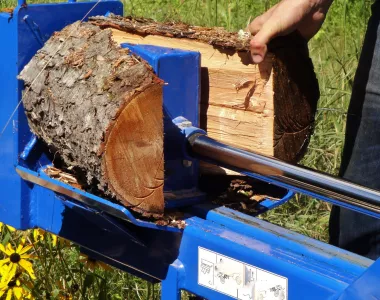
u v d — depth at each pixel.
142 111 2.32
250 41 2.64
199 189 2.79
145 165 2.36
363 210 2.22
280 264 2.18
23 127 2.74
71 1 2.91
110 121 2.29
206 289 2.38
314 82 2.76
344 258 2.18
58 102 2.50
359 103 3.00
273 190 2.87
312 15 2.65
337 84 4.96
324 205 4.31
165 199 2.56
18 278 3.40
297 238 2.31
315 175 2.30
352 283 2.01
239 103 2.72
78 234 2.77
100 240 2.72
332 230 3.20
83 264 3.68
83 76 2.46
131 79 2.33
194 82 2.63
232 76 2.72
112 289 3.73
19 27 2.70
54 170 2.69
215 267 2.34
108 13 2.98
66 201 2.64
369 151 2.98
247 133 2.73
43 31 2.77
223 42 2.68
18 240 3.70
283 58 2.65
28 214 2.85
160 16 6.48
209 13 6.00
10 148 2.78
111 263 2.96
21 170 2.72
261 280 2.22
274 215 4.24
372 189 2.21
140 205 2.37
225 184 2.87
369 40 2.96
